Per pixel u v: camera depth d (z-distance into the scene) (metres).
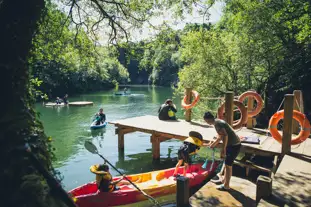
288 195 4.10
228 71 14.98
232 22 14.55
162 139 9.52
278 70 13.83
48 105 23.55
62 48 6.73
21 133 2.56
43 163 2.73
